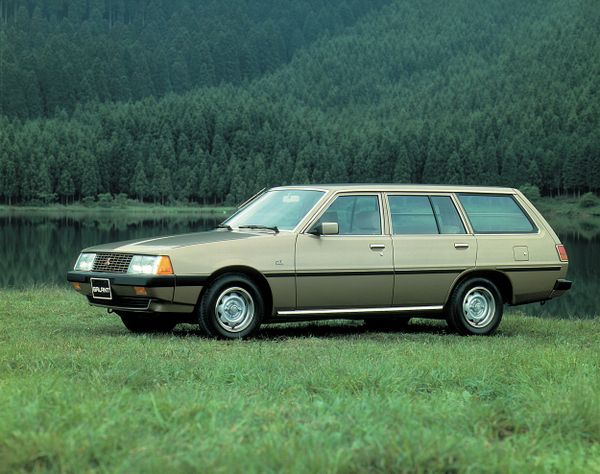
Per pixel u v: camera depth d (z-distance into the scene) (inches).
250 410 184.9
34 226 4320.9
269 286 373.7
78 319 462.6
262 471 140.3
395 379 233.5
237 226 403.5
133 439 158.4
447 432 171.3
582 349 348.8
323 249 385.1
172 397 193.6
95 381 230.2
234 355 301.3
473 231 421.7
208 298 362.6
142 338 359.6
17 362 275.3
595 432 182.4
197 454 148.3
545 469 151.3
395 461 147.3
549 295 438.6
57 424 162.1
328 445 154.1
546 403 196.7
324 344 354.9
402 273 399.5
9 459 144.5
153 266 358.3
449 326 417.1
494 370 258.4
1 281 1093.8
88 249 391.5
